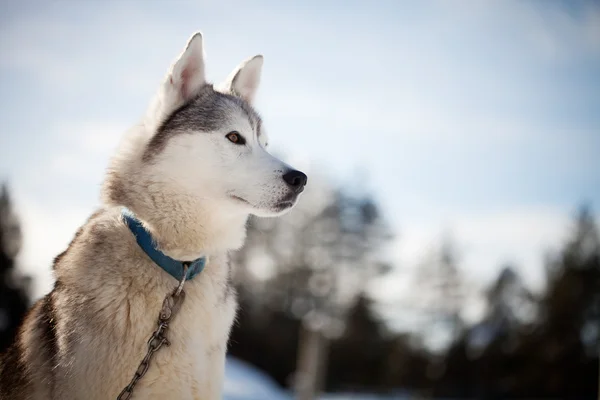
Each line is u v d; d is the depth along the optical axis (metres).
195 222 3.35
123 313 3.03
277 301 28.08
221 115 3.62
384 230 29.09
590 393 28.36
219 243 3.41
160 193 3.30
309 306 27.91
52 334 3.12
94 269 3.12
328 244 28.50
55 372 2.97
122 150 3.46
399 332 32.09
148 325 3.06
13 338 3.62
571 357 28.72
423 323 36.12
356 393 29.92
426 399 31.11
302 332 26.53
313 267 28.56
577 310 29.16
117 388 2.95
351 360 29.95
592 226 30.94
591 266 30.09
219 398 3.26
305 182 3.68
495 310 34.66
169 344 3.04
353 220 28.91
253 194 3.53
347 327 28.59
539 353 29.34
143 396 2.97
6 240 24.45
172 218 3.30
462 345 33.16
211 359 3.22
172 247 3.27
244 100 4.02
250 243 27.28
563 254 30.88
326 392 29.14
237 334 26.78
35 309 3.53
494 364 31.78
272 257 28.66
